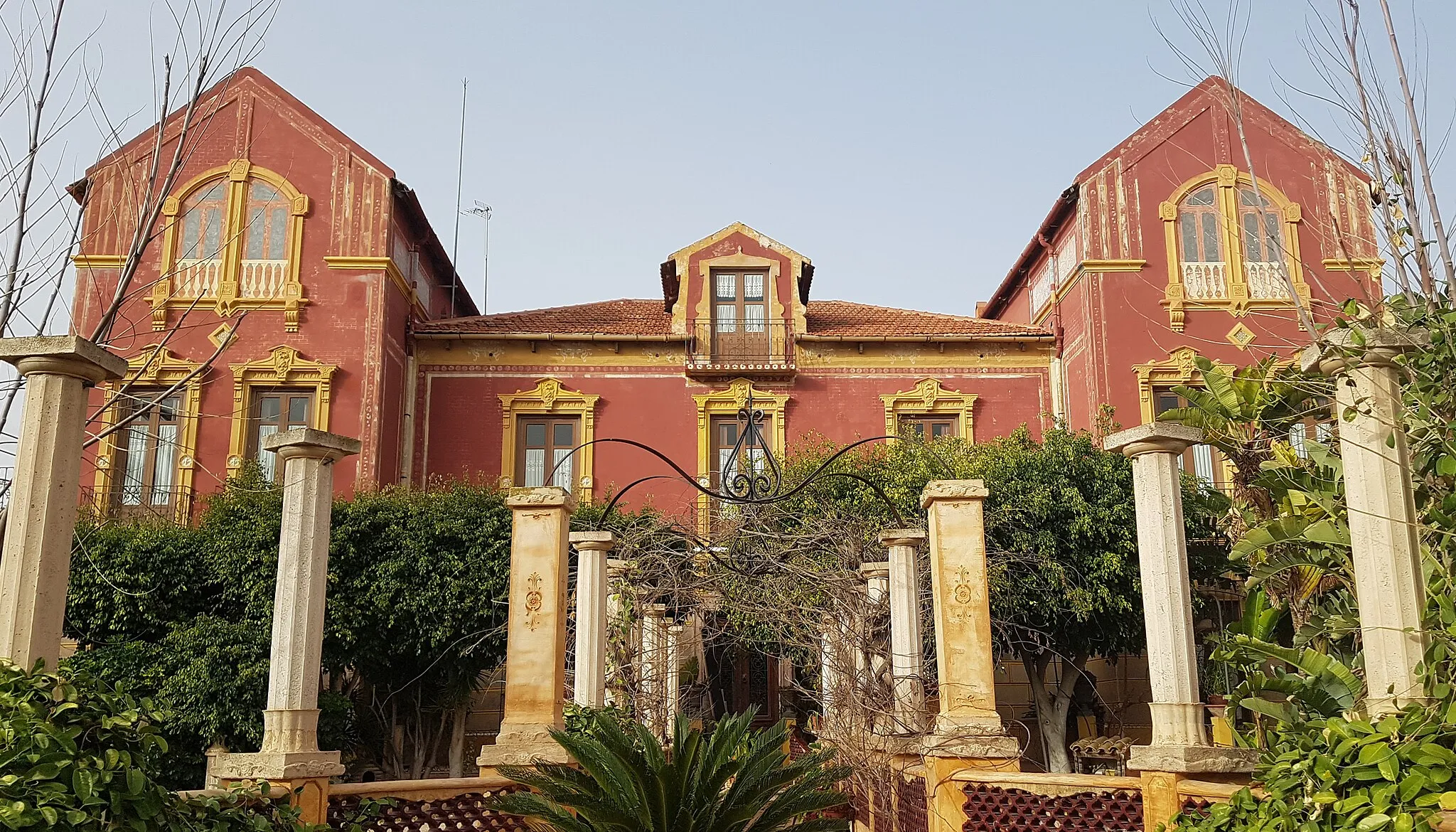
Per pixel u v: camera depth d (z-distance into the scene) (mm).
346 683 18578
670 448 23078
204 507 20438
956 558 9117
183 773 13766
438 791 8023
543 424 23312
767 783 7629
